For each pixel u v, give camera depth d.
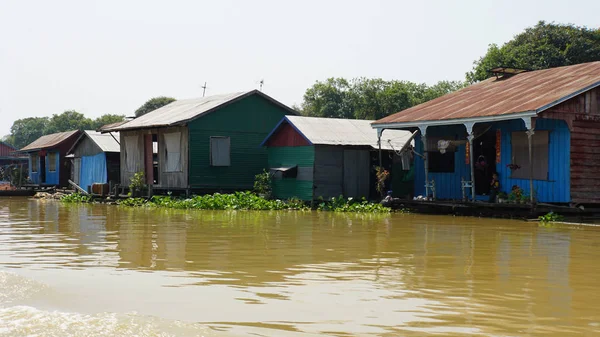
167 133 28.98
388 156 25.61
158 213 21.58
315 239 13.11
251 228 15.53
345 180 24.80
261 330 6.07
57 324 6.27
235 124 28.83
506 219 18.62
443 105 22.94
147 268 9.34
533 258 10.50
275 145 26.33
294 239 13.08
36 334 5.97
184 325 6.21
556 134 19.28
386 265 9.69
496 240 13.08
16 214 21.14
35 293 7.64
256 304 7.08
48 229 15.37
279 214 21.02
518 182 20.45
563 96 18.08
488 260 10.25
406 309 6.86
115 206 26.81
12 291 7.72
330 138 24.44
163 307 6.97
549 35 41.34
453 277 8.71
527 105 18.36
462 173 22.41
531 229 15.51
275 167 26.33
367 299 7.32
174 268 9.35
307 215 20.47
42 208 25.11
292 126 25.20
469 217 19.47
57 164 43.53
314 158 24.14
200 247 11.73
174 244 12.20
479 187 22.09
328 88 52.47
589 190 19.16
